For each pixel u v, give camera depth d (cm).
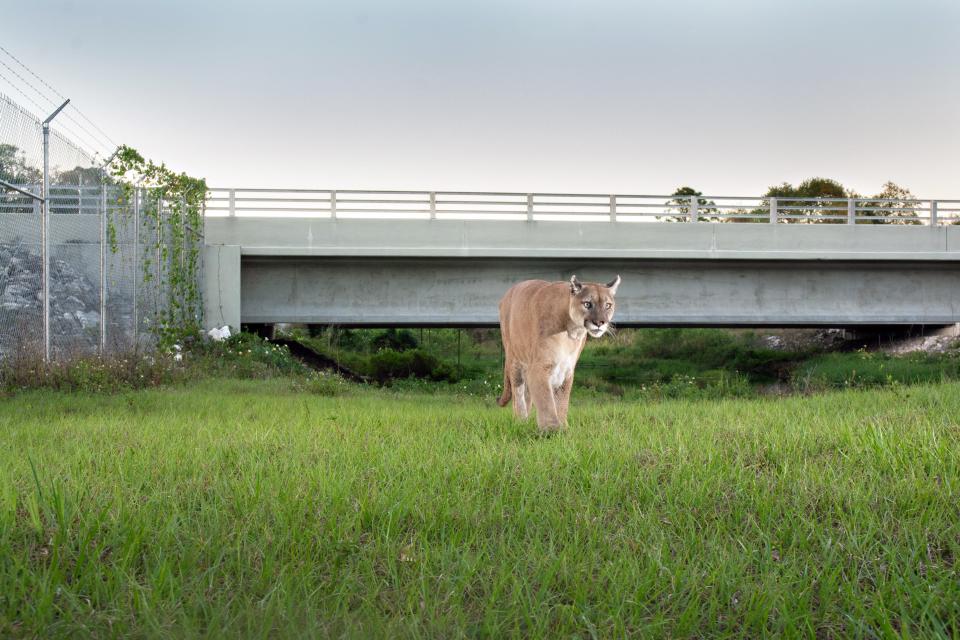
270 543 341
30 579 297
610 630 271
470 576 308
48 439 625
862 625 269
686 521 384
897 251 2361
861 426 620
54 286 1302
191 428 704
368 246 2219
